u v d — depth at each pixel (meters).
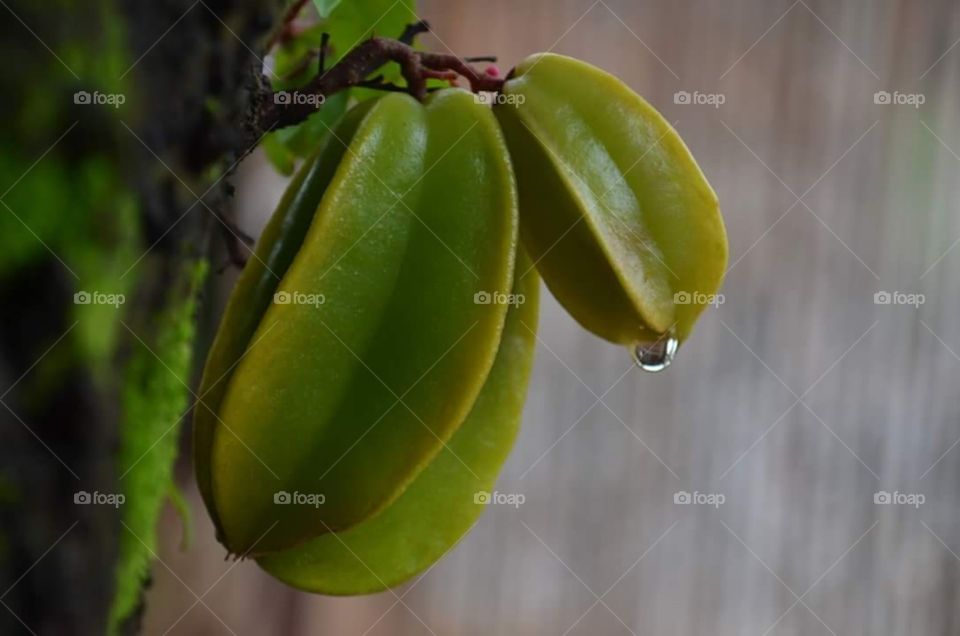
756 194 0.91
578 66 0.42
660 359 0.43
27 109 0.33
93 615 0.34
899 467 0.91
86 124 0.34
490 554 0.92
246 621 0.87
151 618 0.82
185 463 0.77
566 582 0.91
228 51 0.37
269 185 0.78
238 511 0.40
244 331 0.41
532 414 0.91
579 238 0.41
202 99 0.36
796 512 0.91
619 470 0.91
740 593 0.91
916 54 0.92
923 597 0.91
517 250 0.43
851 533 0.91
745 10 0.91
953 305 0.92
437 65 0.42
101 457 0.34
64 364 0.34
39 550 0.34
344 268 0.40
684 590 0.91
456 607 0.92
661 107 0.90
